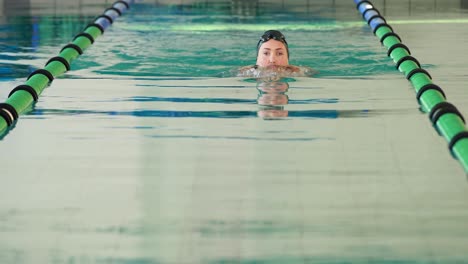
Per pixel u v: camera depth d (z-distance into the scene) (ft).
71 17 47.65
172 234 13.06
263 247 12.45
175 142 18.52
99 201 14.64
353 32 39.55
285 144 18.24
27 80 25.84
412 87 24.85
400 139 18.61
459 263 11.70
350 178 15.78
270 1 57.98
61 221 13.67
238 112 21.42
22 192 15.19
